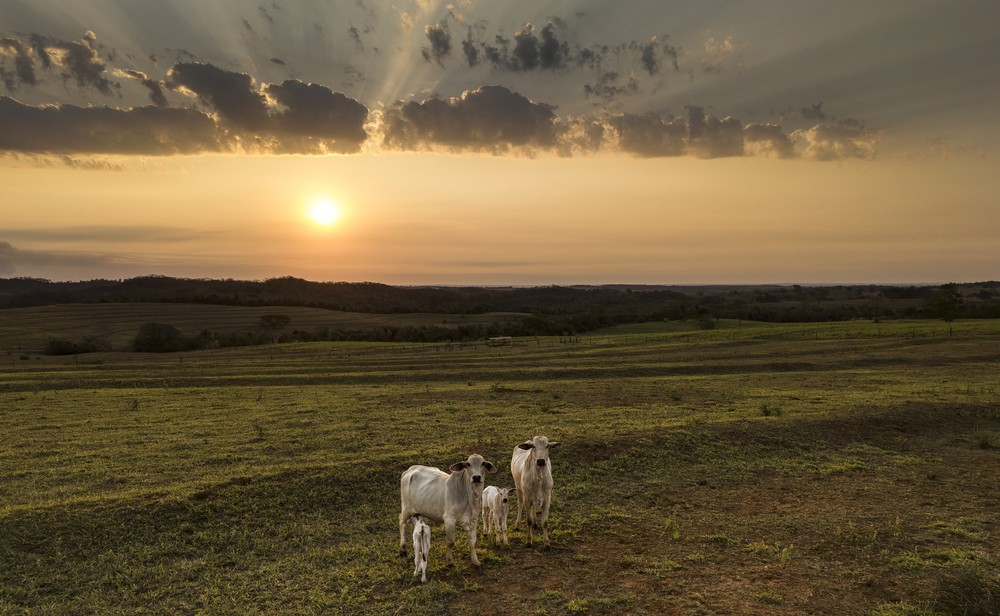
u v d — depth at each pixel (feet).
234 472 62.39
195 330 433.48
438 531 48.11
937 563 39.86
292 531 48.42
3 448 76.89
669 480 61.16
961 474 63.31
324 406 109.19
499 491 45.06
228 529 48.44
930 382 129.39
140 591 39.04
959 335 228.84
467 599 36.37
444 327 412.77
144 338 329.93
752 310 513.86
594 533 47.01
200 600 37.45
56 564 42.55
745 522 48.80
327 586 38.68
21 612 36.22
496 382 149.79
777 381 138.82
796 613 33.40
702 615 33.40
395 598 36.81
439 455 67.67
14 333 388.16
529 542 44.14
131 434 85.56
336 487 56.90
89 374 169.89
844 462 67.87
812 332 266.36
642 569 39.86
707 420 85.51
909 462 68.18
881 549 42.63
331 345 306.14
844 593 35.86
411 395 121.60
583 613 34.22
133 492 54.65
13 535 45.78
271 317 459.32
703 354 200.64
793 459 68.95
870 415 87.04
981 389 115.55
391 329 408.26
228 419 97.60
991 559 40.34
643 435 73.82
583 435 75.00
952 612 32.50
